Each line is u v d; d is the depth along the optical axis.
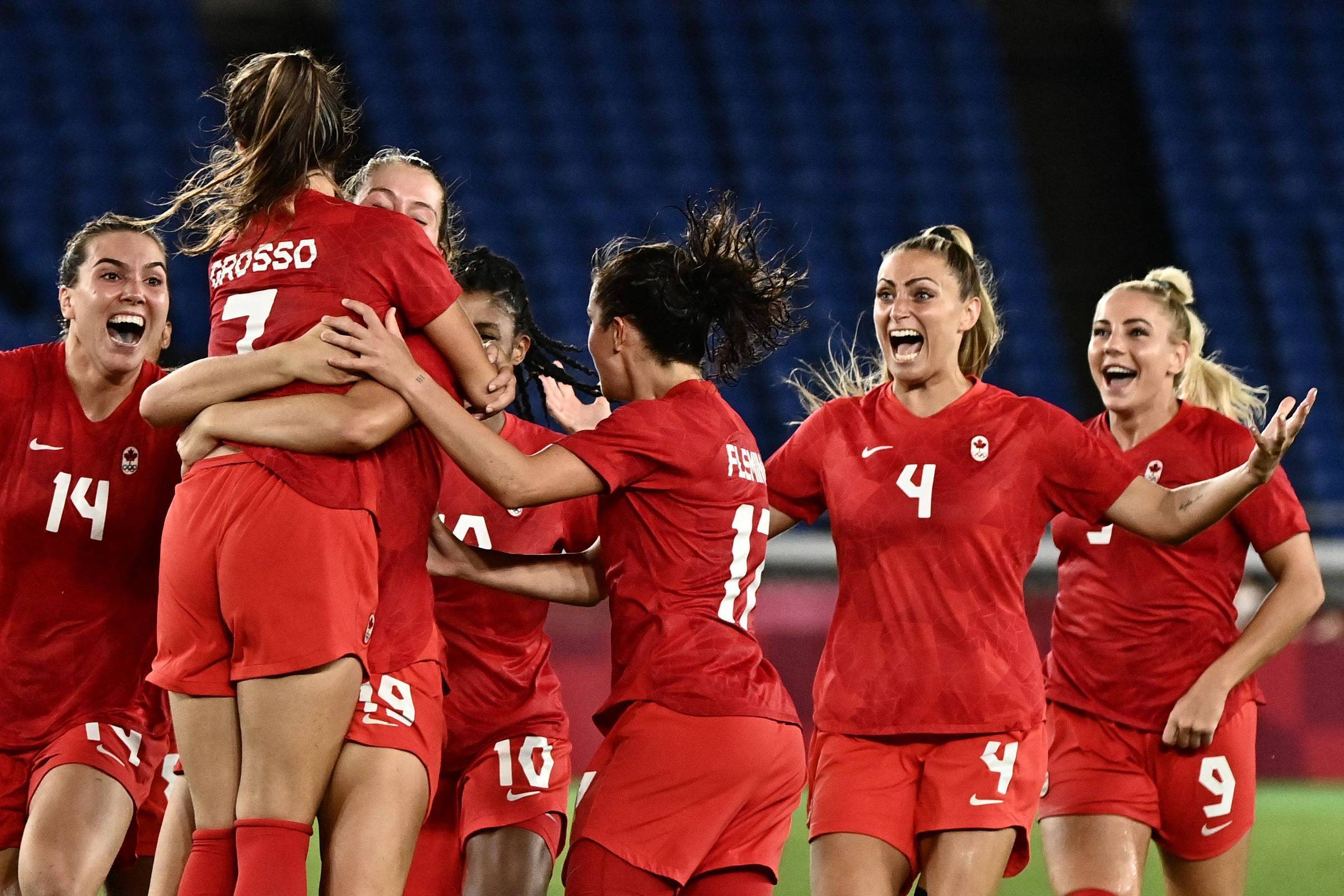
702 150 57.91
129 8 54.66
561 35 59.09
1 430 15.19
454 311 13.04
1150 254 59.84
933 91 60.66
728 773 13.23
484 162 55.69
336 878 12.17
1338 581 38.00
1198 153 59.69
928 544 14.54
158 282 15.43
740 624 13.89
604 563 14.88
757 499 14.13
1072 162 60.66
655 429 13.59
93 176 50.97
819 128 59.34
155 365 15.87
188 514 12.33
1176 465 17.47
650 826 13.11
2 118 51.50
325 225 12.71
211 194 13.04
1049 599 35.56
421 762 12.73
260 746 12.05
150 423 12.75
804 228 57.06
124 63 53.41
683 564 13.64
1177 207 58.66
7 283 49.38
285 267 12.62
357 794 12.41
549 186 55.91
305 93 12.79
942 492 14.57
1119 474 14.68
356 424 12.24
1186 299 18.25
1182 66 61.16
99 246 15.18
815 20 61.38
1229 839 16.53
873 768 14.44
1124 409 17.73
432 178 15.46
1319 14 62.78
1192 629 16.53
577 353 16.98
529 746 15.52
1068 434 14.73
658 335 13.99
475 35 57.81
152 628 15.62
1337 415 55.53
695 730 13.25
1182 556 16.56
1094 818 16.34
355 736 12.46
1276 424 13.66
